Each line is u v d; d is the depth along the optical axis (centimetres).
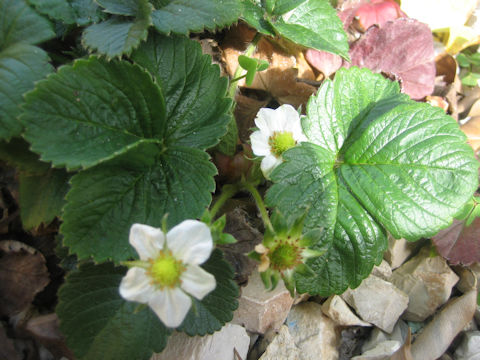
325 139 13
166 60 12
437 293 15
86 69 10
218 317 11
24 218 11
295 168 12
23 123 9
